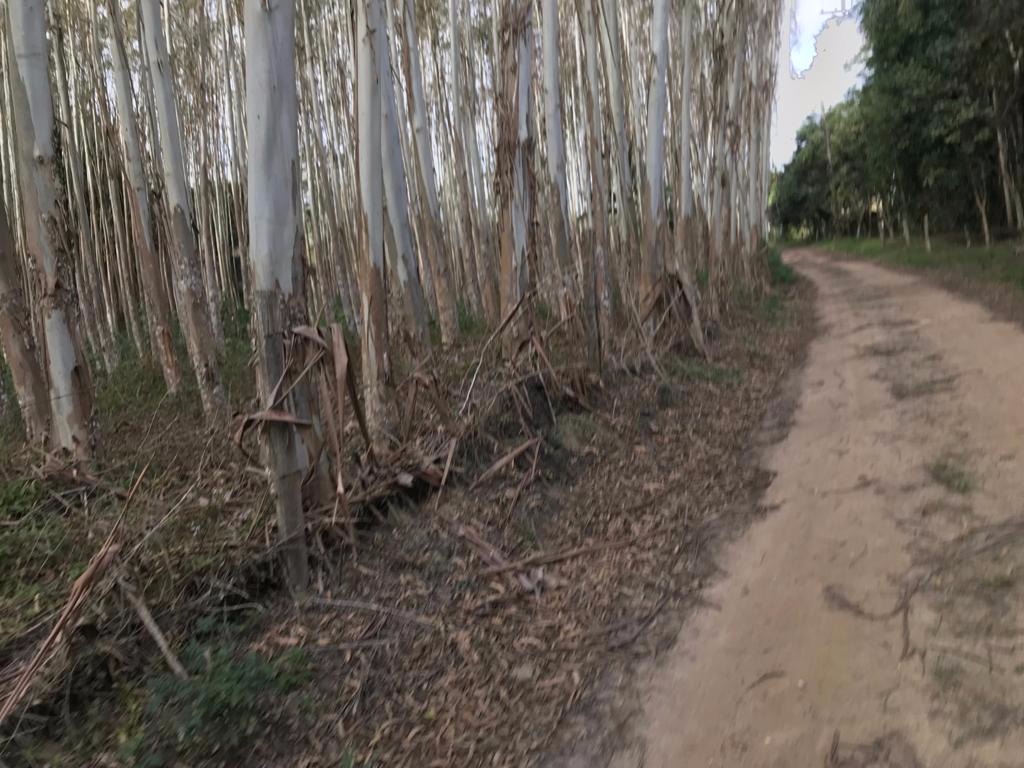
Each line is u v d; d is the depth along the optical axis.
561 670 4.08
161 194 11.74
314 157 14.18
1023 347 9.54
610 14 10.86
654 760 3.33
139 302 14.95
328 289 13.90
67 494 5.69
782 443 7.50
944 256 24.34
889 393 8.68
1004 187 23.94
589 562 5.29
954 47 20.31
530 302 8.12
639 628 4.43
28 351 6.51
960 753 3.04
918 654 3.71
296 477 4.55
